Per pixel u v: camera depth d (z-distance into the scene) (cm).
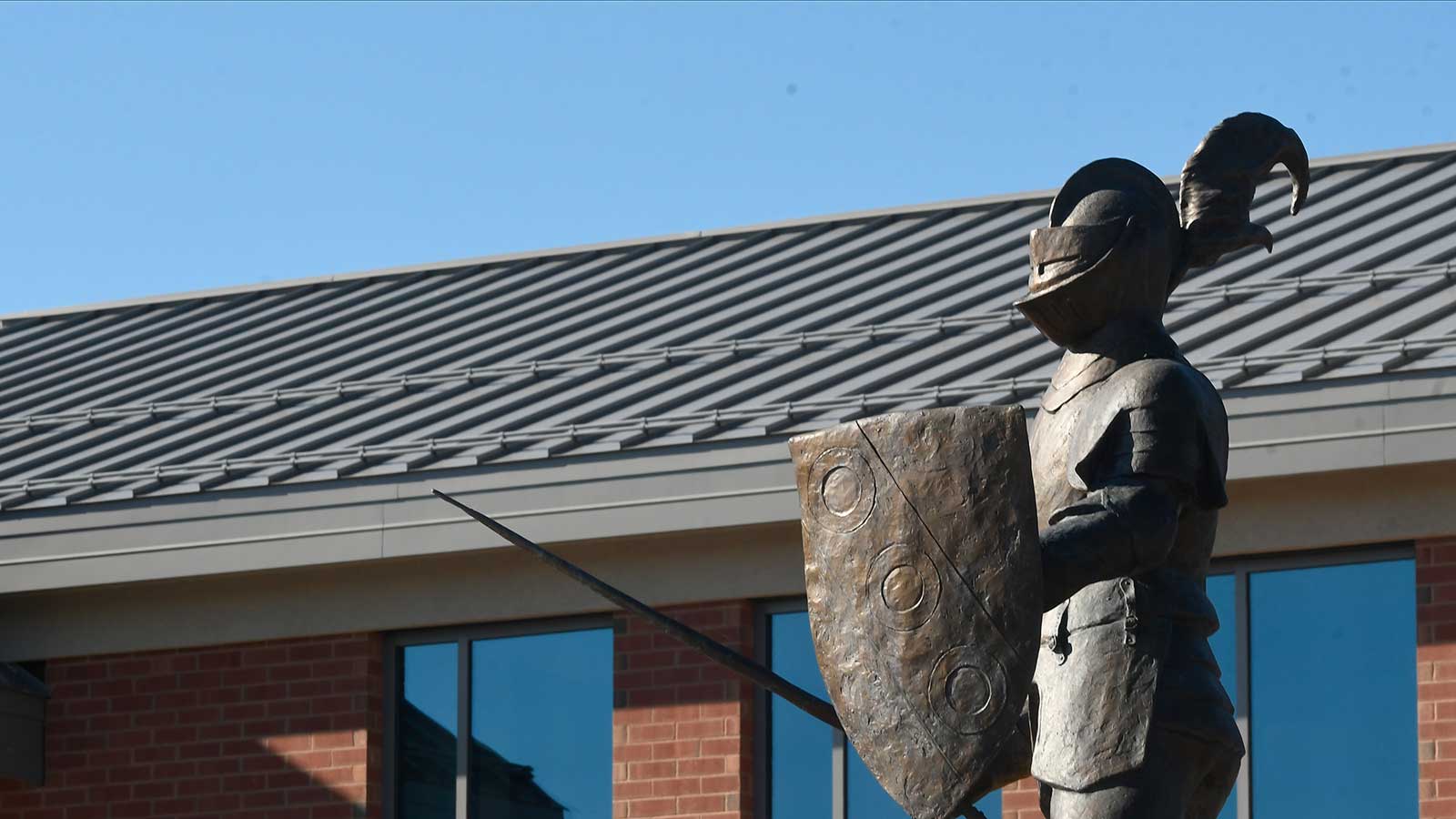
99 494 1830
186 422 2069
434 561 1750
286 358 2266
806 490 721
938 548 700
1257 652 1550
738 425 1711
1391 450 1458
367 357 2208
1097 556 700
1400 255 1830
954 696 695
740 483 1620
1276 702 1542
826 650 712
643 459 1647
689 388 1872
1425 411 1454
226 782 1805
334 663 1788
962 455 702
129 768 1834
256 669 1812
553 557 762
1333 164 2159
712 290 2223
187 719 1825
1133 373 732
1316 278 1786
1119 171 774
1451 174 2069
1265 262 1891
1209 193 774
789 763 1669
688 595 1678
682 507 1631
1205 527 749
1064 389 754
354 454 1788
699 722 1667
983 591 695
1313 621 1541
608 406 1844
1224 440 740
